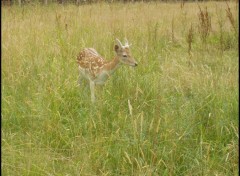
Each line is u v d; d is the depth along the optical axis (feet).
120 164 20.53
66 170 20.57
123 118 23.80
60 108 26.25
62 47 35.50
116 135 21.94
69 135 23.65
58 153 21.95
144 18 50.72
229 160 20.56
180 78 30.09
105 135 22.59
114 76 29.43
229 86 27.43
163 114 24.35
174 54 40.83
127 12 51.03
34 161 20.49
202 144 21.93
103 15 47.55
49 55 34.63
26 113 25.43
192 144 22.25
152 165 19.70
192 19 61.36
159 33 47.47
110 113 24.85
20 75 29.73
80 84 30.94
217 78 28.37
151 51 37.70
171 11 64.59
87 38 38.86
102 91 27.99
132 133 21.95
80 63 30.53
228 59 37.93
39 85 28.12
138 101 26.43
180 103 26.25
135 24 46.78
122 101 26.30
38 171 19.70
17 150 21.36
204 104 25.20
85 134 23.52
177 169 20.30
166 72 31.53
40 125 24.53
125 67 30.73
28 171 19.53
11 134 23.36
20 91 28.37
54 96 26.03
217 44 44.60
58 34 38.42
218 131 22.84
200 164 20.24
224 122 23.16
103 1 49.57
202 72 30.22
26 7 48.83
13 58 32.01
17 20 42.96
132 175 19.30
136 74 29.86
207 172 19.63
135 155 20.63
